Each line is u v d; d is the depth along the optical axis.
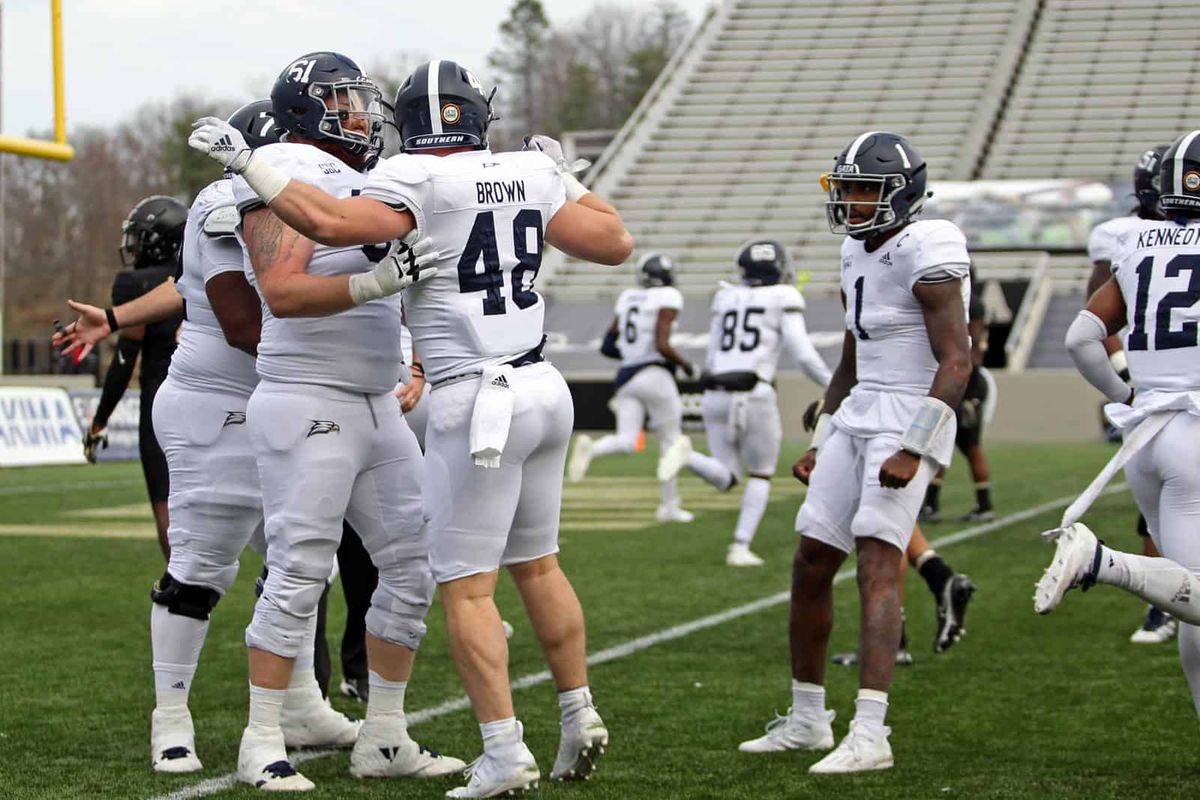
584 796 11.87
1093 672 17.41
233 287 12.52
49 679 16.95
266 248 11.56
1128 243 13.20
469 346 11.61
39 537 31.95
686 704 15.65
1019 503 38.25
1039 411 70.00
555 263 87.81
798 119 94.12
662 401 33.19
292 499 12.10
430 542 11.86
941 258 12.97
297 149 11.84
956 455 57.88
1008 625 20.72
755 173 91.25
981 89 92.81
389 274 11.22
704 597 23.38
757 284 27.30
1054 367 73.62
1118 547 28.69
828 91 95.56
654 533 32.53
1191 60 91.69
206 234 12.50
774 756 13.40
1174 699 15.89
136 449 56.75
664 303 32.72
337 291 11.31
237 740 14.01
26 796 11.90
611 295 84.69
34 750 13.54
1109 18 96.00
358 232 11.12
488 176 11.63
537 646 19.19
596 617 21.45
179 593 12.95
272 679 12.28
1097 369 13.69
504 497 11.70
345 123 12.09
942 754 13.49
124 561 27.86
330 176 11.78
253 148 12.95
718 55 100.56
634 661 18.09
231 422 13.02
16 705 15.52
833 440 13.69
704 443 63.66
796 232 86.56
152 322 15.80
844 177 13.17
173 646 12.95
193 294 13.11
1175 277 12.62
